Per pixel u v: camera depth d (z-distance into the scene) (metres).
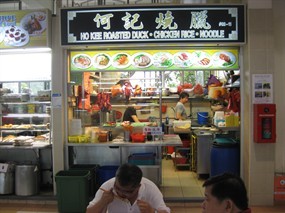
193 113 7.47
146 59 4.25
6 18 4.22
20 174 4.27
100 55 4.30
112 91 5.15
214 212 1.19
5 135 4.85
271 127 3.96
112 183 1.99
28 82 4.79
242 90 4.21
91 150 4.73
